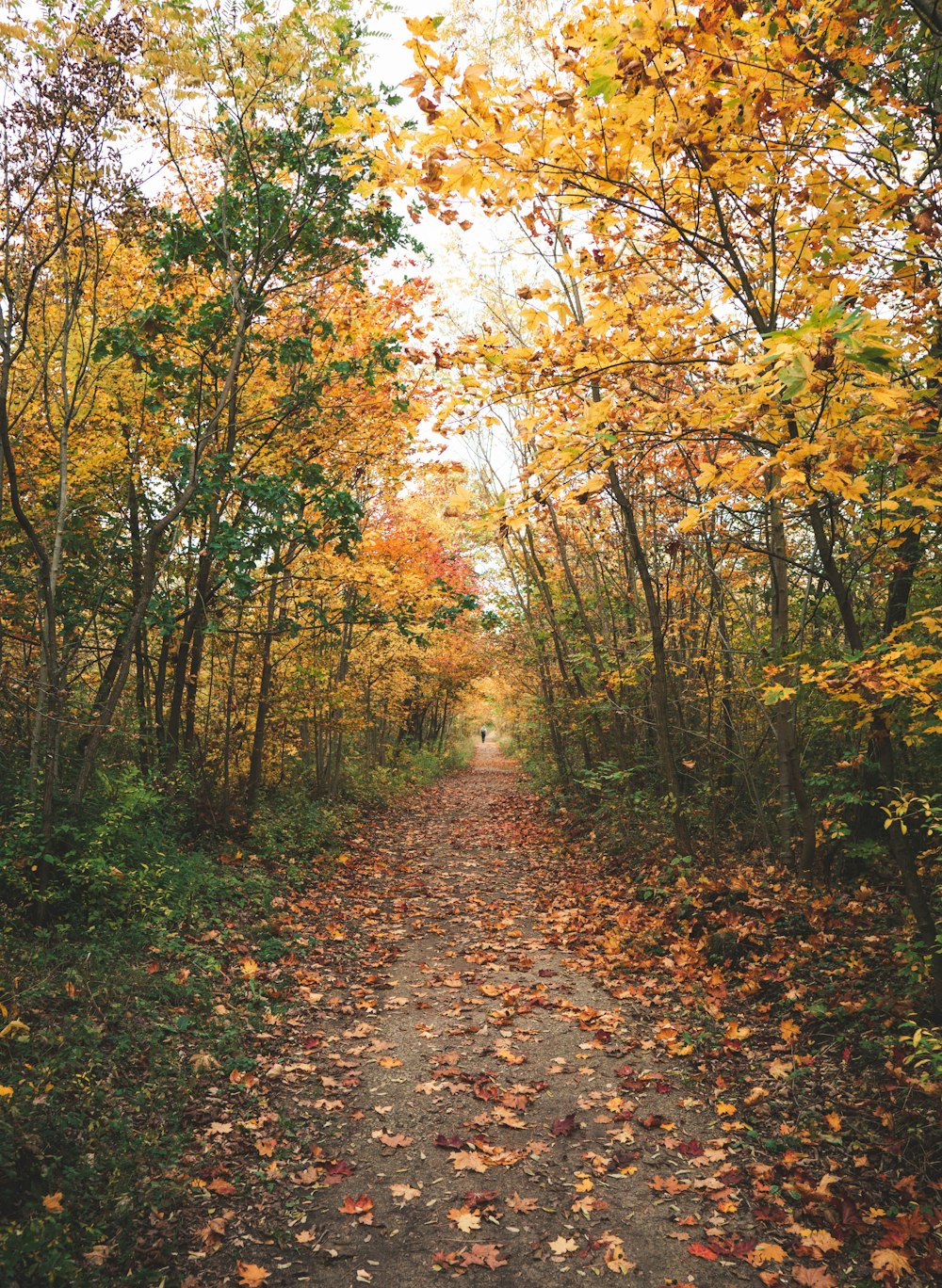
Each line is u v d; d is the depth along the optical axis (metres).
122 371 8.23
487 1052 4.97
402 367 9.60
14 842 5.93
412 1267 3.03
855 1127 3.75
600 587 12.68
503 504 4.16
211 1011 5.13
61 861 6.09
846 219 4.02
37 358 7.39
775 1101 4.12
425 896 9.45
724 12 3.27
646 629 11.09
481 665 23.58
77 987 4.83
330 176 7.76
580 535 12.29
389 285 9.69
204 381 9.05
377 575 9.39
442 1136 3.93
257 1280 2.90
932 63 5.03
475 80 3.04
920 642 5.19
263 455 9.34
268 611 10.94
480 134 3.24
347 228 8.12
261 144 7.88
